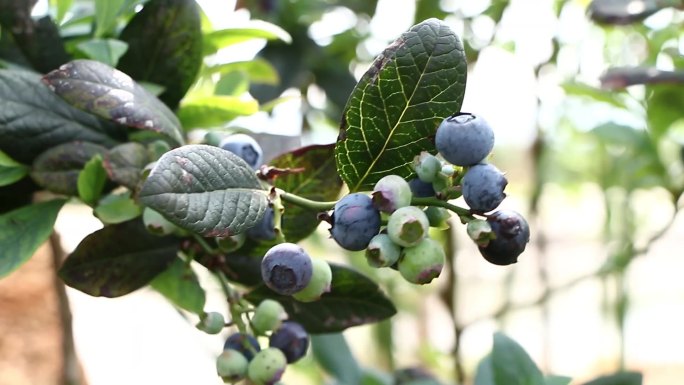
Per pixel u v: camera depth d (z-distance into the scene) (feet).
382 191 1.40
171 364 5.30
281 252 1.42
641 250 3.19
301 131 3.10
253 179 1.44
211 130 1.87
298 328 1.61
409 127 1.48
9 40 1.73
